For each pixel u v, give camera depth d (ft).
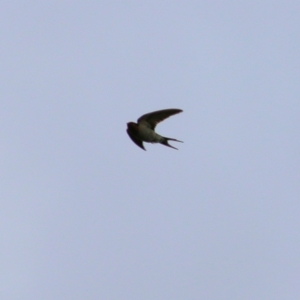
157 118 84.69
